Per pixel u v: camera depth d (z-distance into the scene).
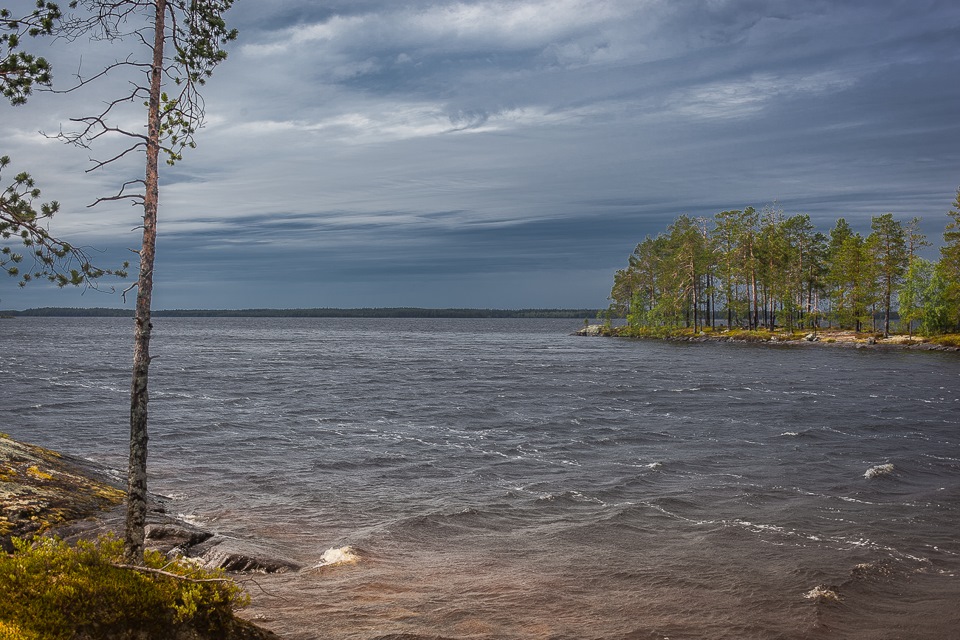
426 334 184.88
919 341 93.44
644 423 35.69
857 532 17.17
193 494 20.50
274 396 45.81
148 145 8.49
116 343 116.00
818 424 34.91
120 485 17.67
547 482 22.94
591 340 139.25
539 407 41.56
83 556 7.86
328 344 121.56
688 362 77.12
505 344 123.94
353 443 29.78
